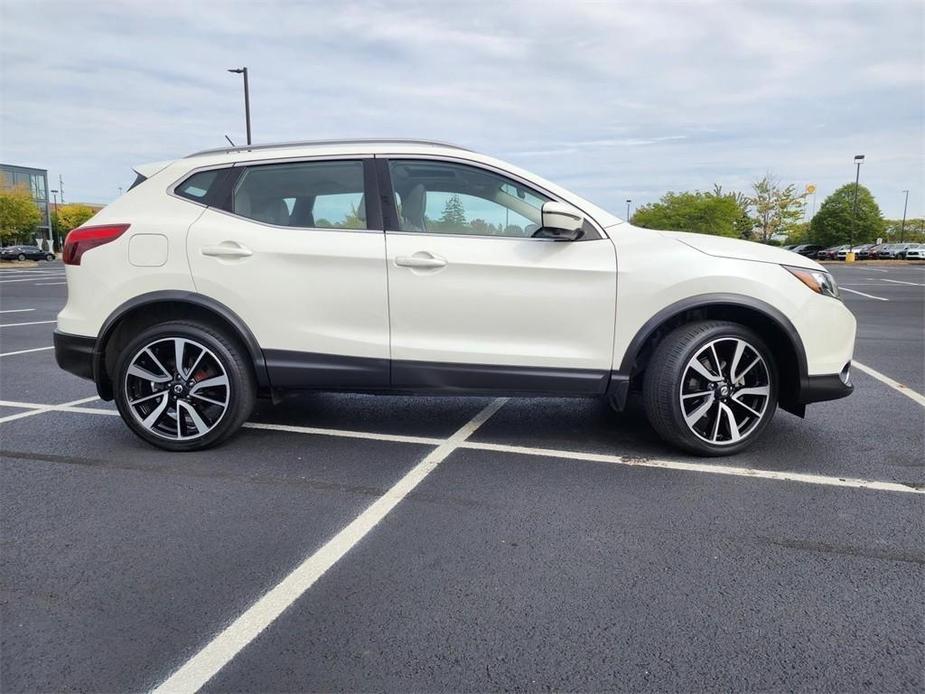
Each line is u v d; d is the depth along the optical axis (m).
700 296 3.64
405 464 3.76
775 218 63.97
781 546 2.78
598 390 3.77
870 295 16.25
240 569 2.60
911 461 3.80
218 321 3.91
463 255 3.70
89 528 2.95
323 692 1.92
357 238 3.78
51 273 30.86
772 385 3.77
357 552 2.73
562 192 3.79
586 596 2.40
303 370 3.84
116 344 4.04
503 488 3.40
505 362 3.75
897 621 2.25
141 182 3.99
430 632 2.19
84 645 2.13
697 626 2.22
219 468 3.70
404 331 3.78
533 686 1.94
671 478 3.53
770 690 1.93
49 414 4.86
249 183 3.92
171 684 1.96
